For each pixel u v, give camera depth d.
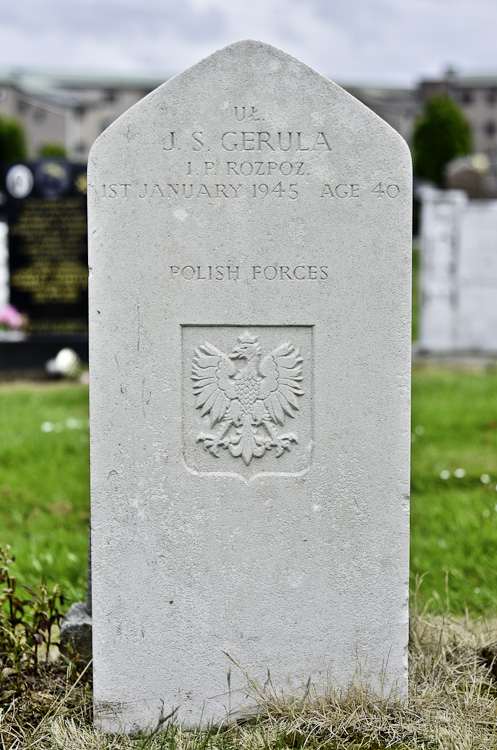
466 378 10.19
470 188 25.78
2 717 3.20
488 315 11.98
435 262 11.94
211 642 3.29
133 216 3.16
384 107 69.94
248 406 3.25
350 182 3.17
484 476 6.39
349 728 3.17
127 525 3.25
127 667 3.29
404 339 3.21
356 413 3.24
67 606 4.27
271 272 3.20
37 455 7.05
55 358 11.70
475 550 4.94
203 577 3.28
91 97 69.38
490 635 3.86
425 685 3.42
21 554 4.98
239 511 3.26
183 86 3.13
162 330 3.20
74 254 11.65
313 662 3.31
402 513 3.26
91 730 3.25
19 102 54.12
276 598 3.29
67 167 11.58
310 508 3.27
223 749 3.09
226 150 3.15
